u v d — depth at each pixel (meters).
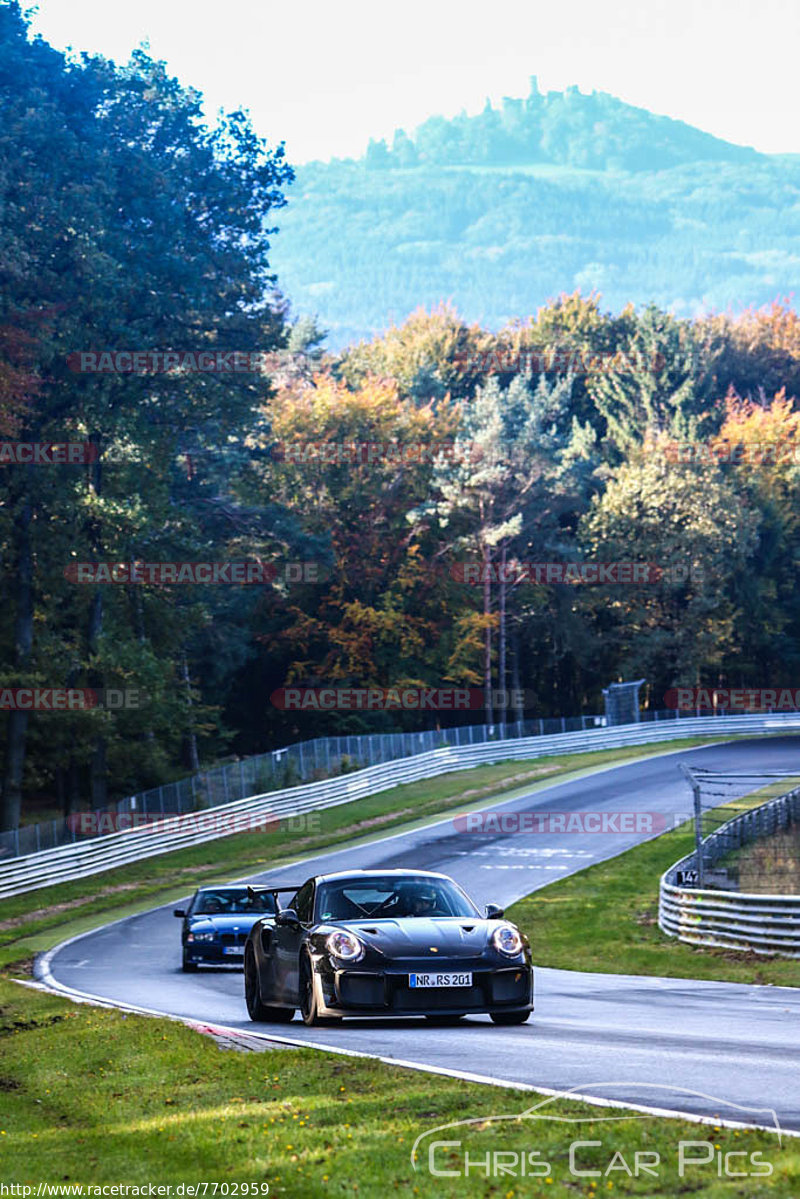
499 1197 15.80
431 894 34.28
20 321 116.69
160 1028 33.34
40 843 107.56
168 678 139.50
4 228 117.12
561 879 96.12
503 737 171.75
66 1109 25.39
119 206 141.00
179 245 146.00
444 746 161.38
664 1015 38.59
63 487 122.00
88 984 56.38
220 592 171.50
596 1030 32.91
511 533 199.00
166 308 139.12
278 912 36.28
